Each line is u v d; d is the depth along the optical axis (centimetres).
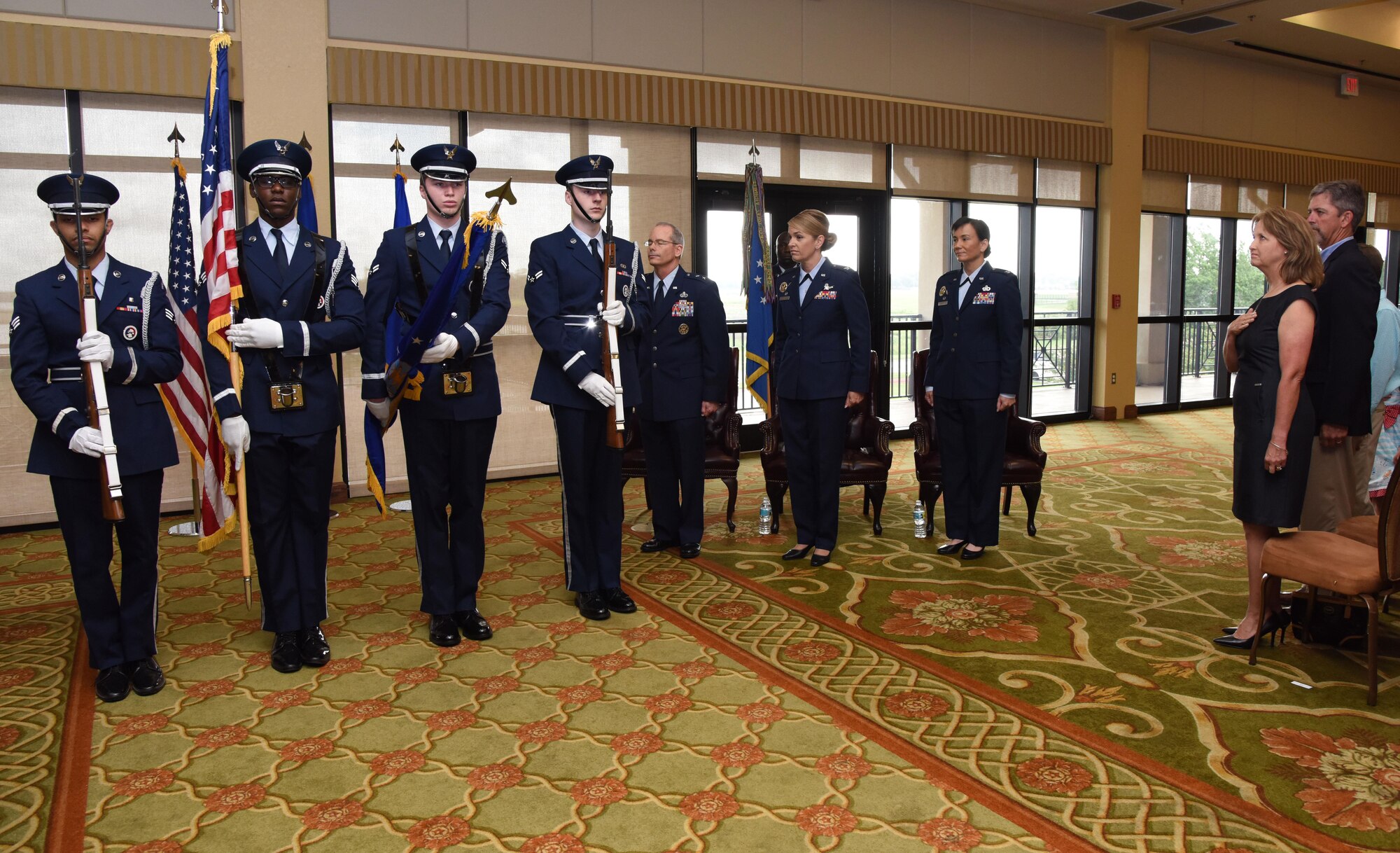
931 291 880
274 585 334
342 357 619
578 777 259
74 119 546
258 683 325
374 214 628
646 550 492
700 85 720
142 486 314
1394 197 1230
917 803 243
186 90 561
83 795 251
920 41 825
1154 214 1011
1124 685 319
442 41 631
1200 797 245
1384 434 389
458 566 368
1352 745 273
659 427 476
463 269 330
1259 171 1072
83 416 302
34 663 346
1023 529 538
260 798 249
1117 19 903
